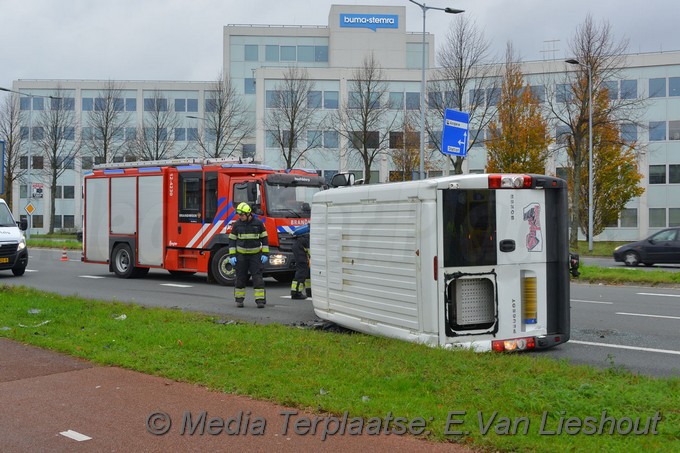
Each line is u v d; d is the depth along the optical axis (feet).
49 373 22.75
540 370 21.81
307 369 22.11
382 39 187.93
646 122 153.89
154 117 166.30
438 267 24.81
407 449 15.48
